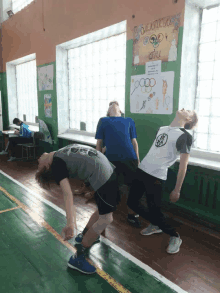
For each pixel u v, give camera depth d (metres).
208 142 3.12
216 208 2.71
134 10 3.39
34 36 6.11
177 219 2.97
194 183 2.89
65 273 2.03
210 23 2.93
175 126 2.15
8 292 1.82
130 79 3.58
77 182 4.57
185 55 2.95
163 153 2.12
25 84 7.83
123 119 2.79
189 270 2.06
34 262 2.17
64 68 5.59
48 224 2.88
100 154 1.97
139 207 2.34
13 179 4.66
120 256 2.25
